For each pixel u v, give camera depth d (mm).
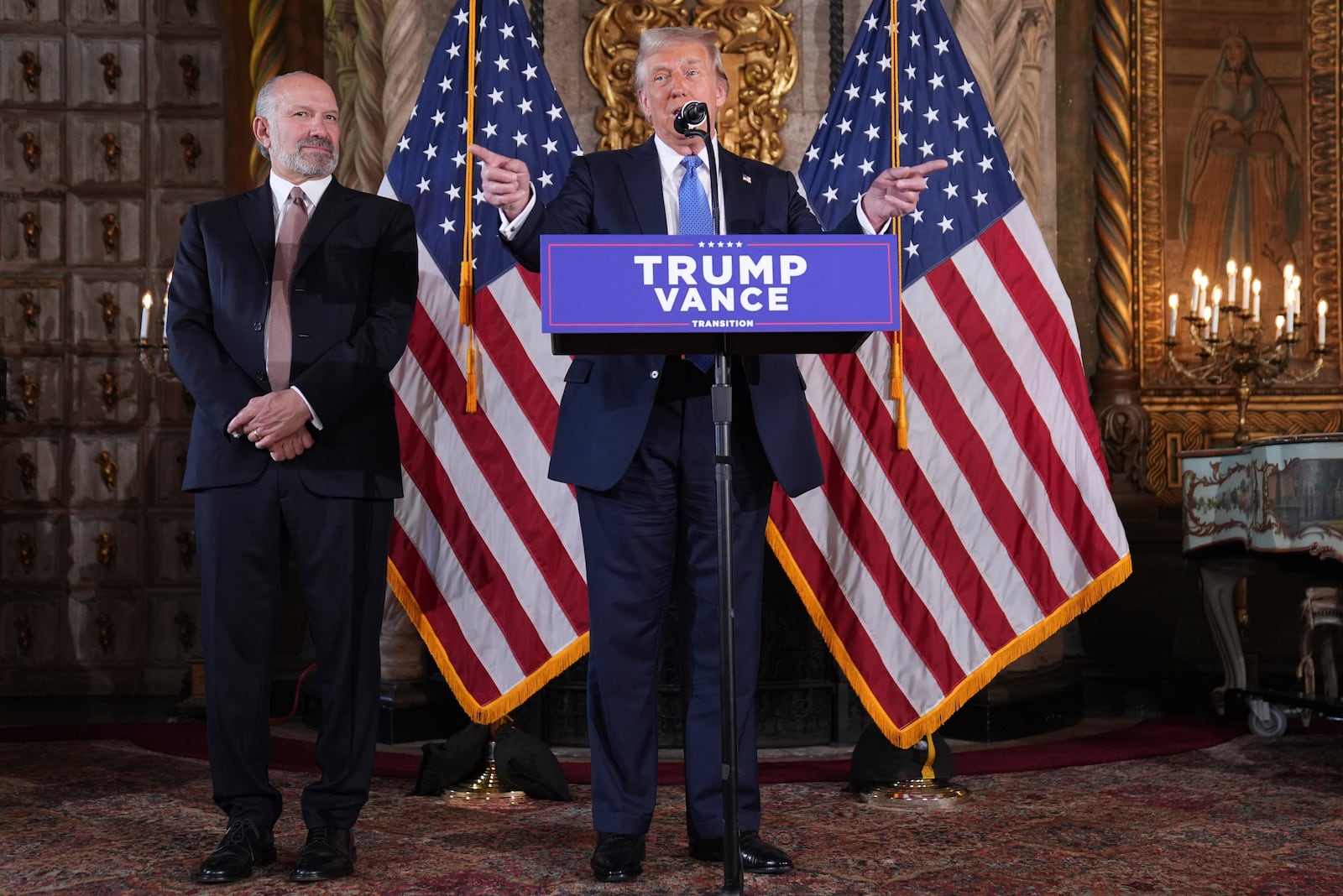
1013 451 4090
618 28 5367
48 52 6496
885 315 2312
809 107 5402
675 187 2984
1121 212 6230
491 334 4098
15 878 2857
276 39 6184
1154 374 6281
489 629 4000
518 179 2689
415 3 5211
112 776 4145
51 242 6473
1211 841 3184
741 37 5363
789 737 4973
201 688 5820
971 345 4121
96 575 6434
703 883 2797
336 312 3098
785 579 5004
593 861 2846
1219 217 6352
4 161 6453
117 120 6508
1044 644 5340
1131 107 6305
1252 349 5770
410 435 4066
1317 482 4496
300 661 5707
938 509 4090
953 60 4207
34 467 6434
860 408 4148
